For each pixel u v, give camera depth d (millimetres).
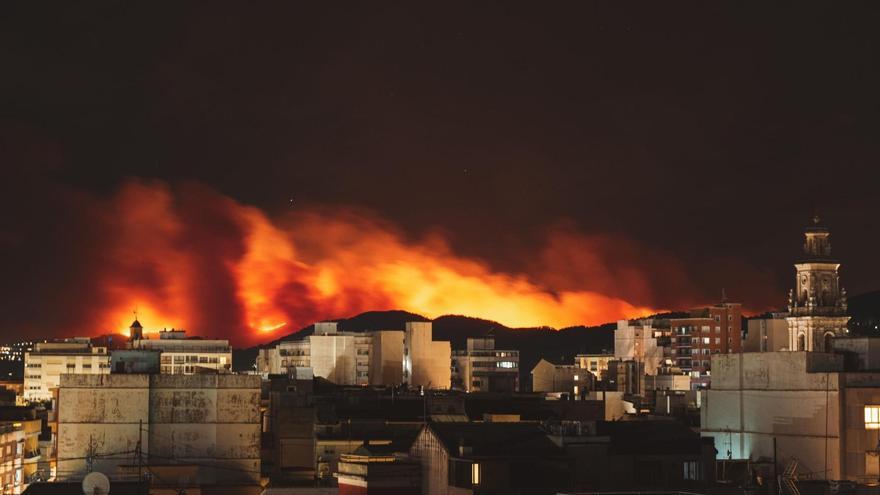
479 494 100750
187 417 163000
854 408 117625
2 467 171250
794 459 120312
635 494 90438
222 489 160250
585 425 108062
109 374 162375
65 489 109250
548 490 102062
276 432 175000
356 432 163875
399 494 107125
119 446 161000
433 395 199625
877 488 101562
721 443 128625
